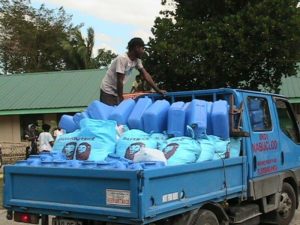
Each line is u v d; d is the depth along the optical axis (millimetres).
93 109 5824
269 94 7176
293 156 7699
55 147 5582
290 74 11906
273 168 6941
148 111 5609
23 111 21953
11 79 25641
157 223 4648
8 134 23469
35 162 5145
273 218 7324
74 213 4680
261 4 11070
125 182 4316
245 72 11680
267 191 6668
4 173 5215
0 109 22156
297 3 11547
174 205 4586
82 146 5254
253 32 10953
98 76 24438
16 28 40625
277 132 7199
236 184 5828
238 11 11500
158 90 7105
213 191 5273
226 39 11164
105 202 4441
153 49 11797
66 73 25453
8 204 5172
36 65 42344
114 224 4465
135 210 4219
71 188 4699
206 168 5102
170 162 5016
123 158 4949
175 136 5555
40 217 5129
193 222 4871
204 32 11406
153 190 4340
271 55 11445
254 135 6438
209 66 11336
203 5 12078
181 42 11484
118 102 6961
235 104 6258
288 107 7863
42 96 22844
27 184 5055
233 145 6047
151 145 5152
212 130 5855
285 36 11125
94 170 4488
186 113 5625
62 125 6055
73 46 37750
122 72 6969
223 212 5406
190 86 11992
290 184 7727
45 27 42031
